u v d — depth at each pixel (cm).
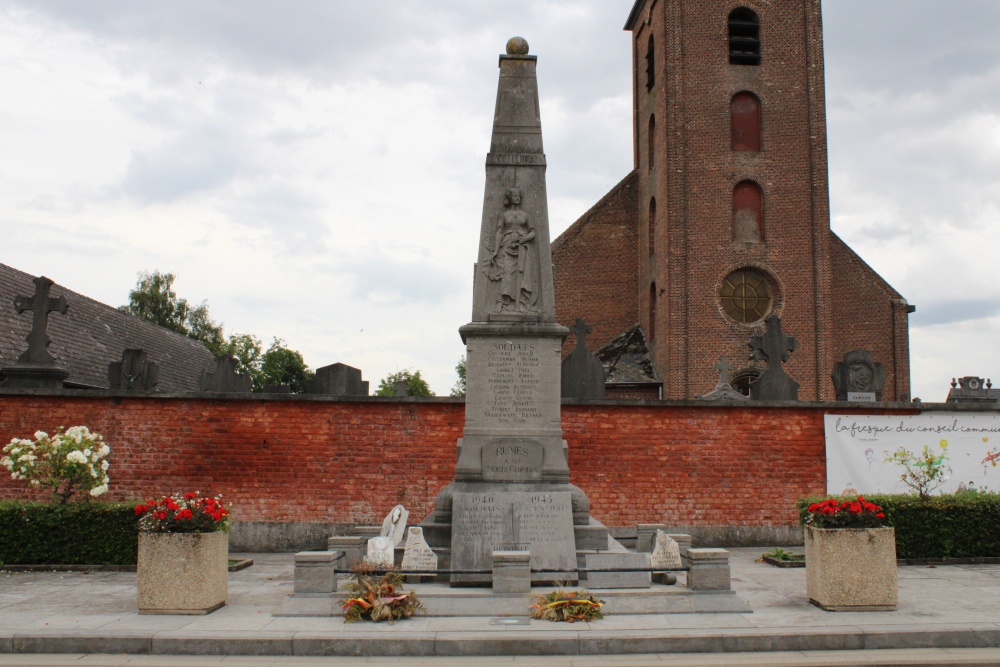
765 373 1894
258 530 1498
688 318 3158
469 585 973
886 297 3259
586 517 1071
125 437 1509
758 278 3241
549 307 1148
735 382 3128
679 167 3222
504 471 1087
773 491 1572
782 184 3253
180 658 762
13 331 2450
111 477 1500
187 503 919
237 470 1512
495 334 1123
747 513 1566
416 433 1532
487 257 1159
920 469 1555
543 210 1173
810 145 3272
